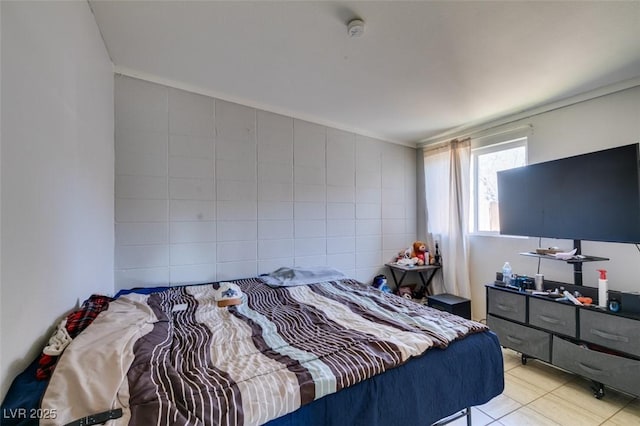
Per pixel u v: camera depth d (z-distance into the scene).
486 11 1.48
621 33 1.63
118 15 1.58
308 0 1.44
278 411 0.94
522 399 1.94
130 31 1.72
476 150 3.27
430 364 1.32
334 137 3.27
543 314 2.26
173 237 2.42
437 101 2.63
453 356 1.39
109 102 2.02
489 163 3.17
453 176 3.37
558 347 2.16
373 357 1.21
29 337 0.89
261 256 2.82
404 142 3.87
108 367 0.89
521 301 2.41
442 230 3.54
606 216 2.02
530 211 2.50
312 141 3.12
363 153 3.50
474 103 2.64
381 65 2.04
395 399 1.18
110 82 2.04
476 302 3.25
